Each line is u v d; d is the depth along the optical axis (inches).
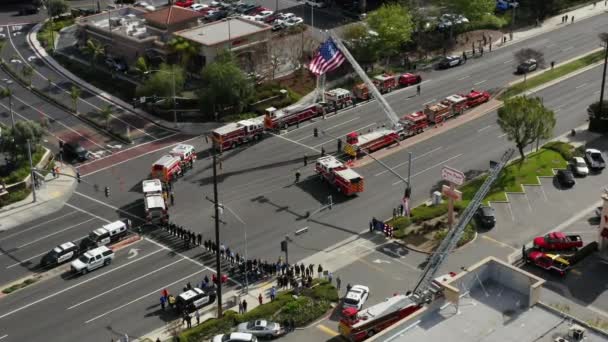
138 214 4827.8
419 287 3816.4
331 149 5600.4
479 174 5182.1
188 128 5979.3
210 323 3720.5
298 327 3774.6
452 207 4475.9
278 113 5880.9
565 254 4298.7
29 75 6889.8
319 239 4515.3
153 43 7012.8
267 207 4877.0
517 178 5123.0
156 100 6245.1
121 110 6318.9
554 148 5497.1
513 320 2765.7
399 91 6574.8
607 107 5733.3
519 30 7859.3
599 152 5315.0
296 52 6953.7
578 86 6530.5
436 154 5492.1
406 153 5521.7
